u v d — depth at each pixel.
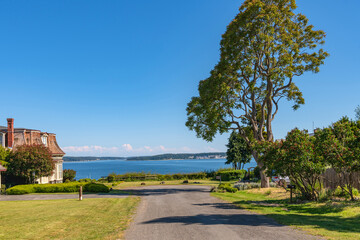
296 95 32.34
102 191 30.48
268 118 32.19
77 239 9.83
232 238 9.40
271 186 31.06
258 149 19.03
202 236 9.80
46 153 35.78
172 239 9.53
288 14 30.22
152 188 37.62
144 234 10.37
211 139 33.97
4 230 11.30
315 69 30.52
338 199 17.62
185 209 16.91
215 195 25.73
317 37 30.80
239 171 53.94
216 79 29.17
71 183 31.02
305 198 19.17
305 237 9.23
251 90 29.72
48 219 13.63
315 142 17.02
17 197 25.42
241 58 29.08
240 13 29.06
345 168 16.91
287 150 17.05
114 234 10.48
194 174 58.31
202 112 31.80
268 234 9.83
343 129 16.17
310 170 16.83
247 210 16.09
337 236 9.18
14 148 38.28
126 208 17.56
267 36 27.47
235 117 32.38
